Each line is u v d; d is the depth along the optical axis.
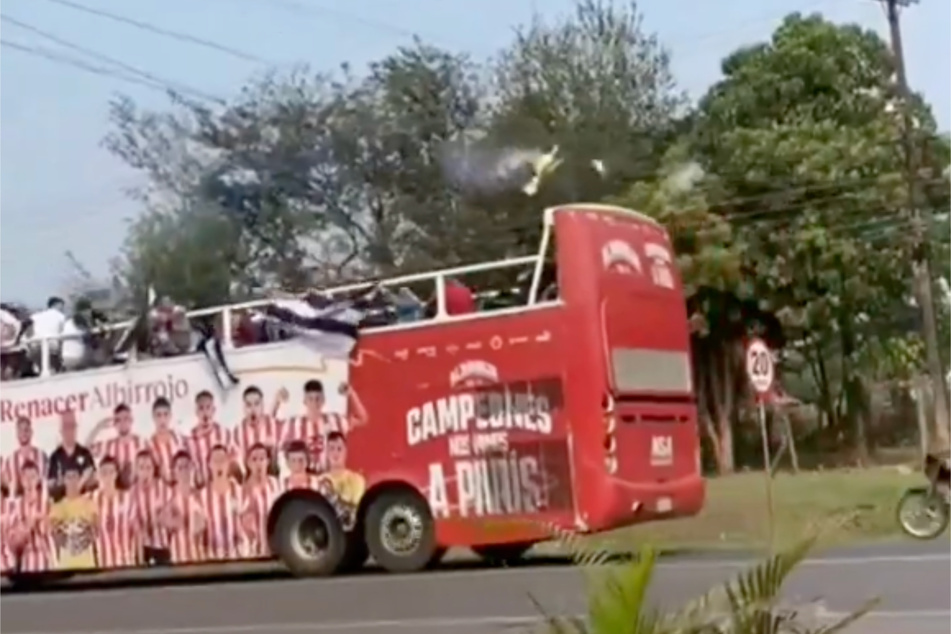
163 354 28.23
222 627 20.45
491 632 17.75
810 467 60.59
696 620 8.24
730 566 22.61
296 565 26.89
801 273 59.25
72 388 29.06
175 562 27.89
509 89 55.88
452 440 25.62
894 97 57.66
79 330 29.31
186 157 53.38
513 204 54.97
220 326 27.75
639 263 25.86
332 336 26.69
